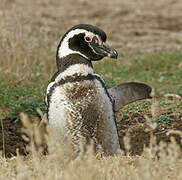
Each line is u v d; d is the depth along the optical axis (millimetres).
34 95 26469
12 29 30172
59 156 13633
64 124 17281
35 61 29656
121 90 18906
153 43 43562
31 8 50938
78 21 48344
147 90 18984
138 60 36406
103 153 17703
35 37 33344
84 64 17594
